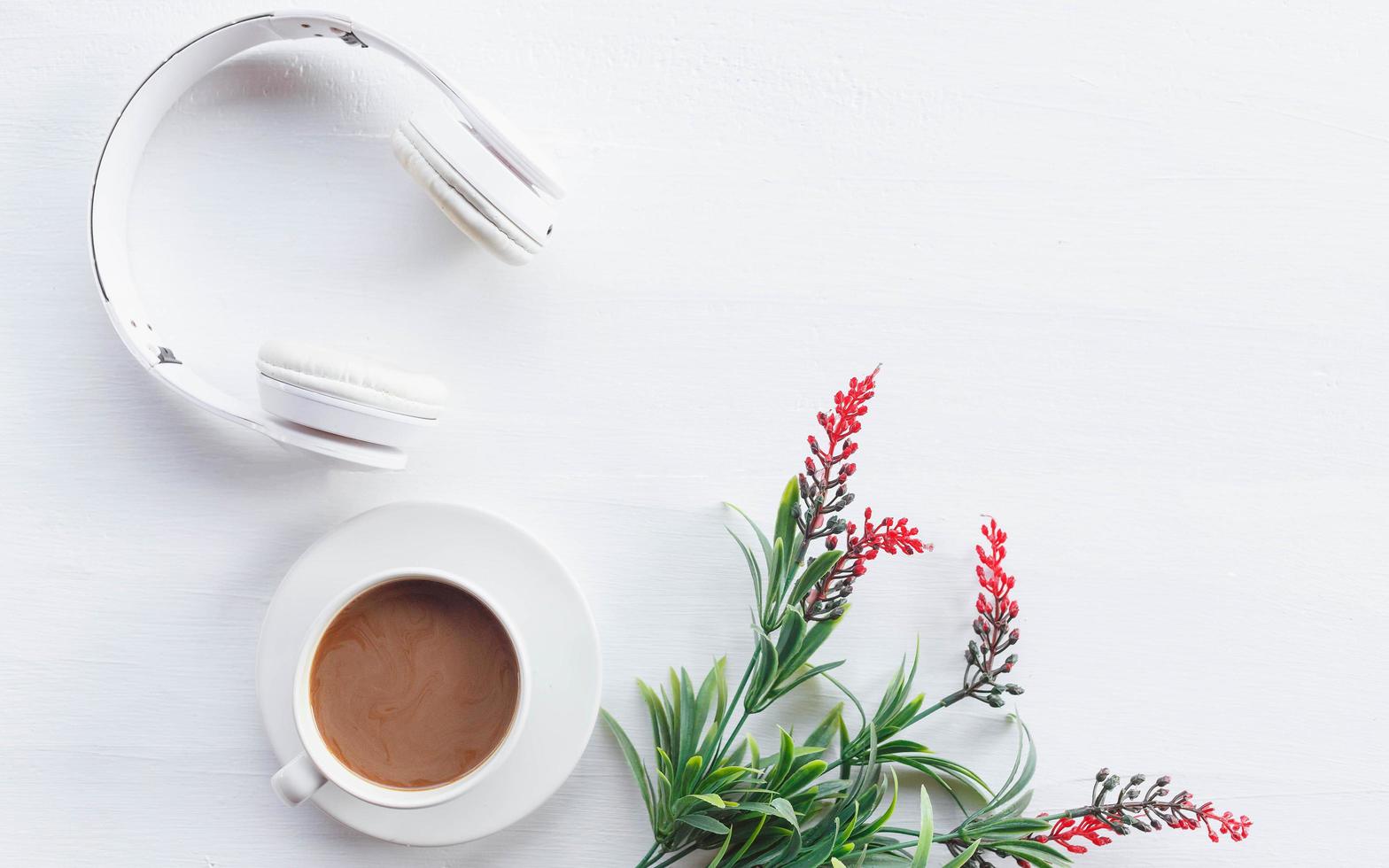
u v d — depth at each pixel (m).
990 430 0.89
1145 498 0.89
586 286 0.88
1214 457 0.89
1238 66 0.89
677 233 0.88
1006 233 0.89
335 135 0.87
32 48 0.87
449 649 0.83
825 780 0.87
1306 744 0.89
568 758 0.84
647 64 0.88
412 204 0.87
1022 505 0.89
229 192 0.87
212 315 0.87
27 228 0.87
